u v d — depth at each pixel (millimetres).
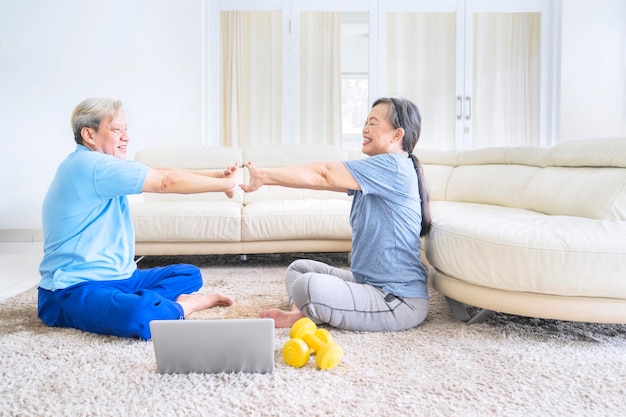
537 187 2521
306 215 2762
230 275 2590
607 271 1414
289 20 4309
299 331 1381
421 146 4438
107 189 1604
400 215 1613
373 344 1467
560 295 1460
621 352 1426
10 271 2824
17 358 1365
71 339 1531
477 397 1116
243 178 3434
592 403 1099
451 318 1775
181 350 1228
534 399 1113
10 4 4051
